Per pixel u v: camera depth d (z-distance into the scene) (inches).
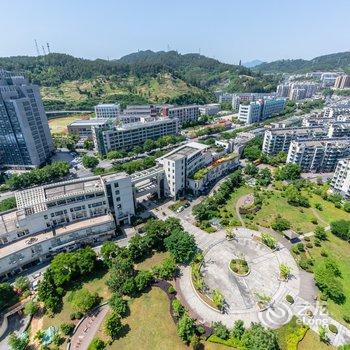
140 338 2704.2
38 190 4237.2
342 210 5221.5
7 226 3745.1
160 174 5383.9
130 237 4360.2
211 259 3836.1
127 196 4527.6
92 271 3538.4
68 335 2736.2
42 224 3890.3
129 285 3134.8
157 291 3260.3
